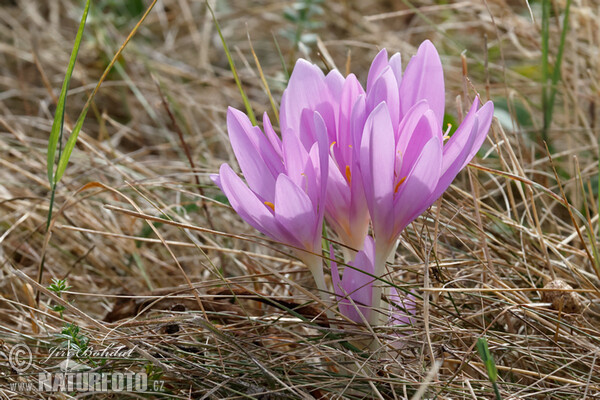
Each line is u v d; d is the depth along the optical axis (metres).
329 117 0.60
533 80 0.88
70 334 0.62
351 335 0.62
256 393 0.60
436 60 0.60
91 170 0.77
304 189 0.59
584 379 0.62
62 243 0.75
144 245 0.74
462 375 0.62
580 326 0.64
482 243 0.67
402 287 0.63
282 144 0.59
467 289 0.62
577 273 0.66
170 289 0.67
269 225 0.59
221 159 0.86
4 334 0.63
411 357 0.62
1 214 0.76
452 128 0.73
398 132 0.59
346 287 0.61
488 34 0.96
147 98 0.95
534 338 0.63
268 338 0.63
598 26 0.81
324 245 0.68
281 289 0.70
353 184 0.59
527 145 0.79
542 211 0.75
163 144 0.91
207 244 0.74
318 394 0.61
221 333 0.62
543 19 0.74
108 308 0.70
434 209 0.70
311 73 0.60
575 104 0.77
